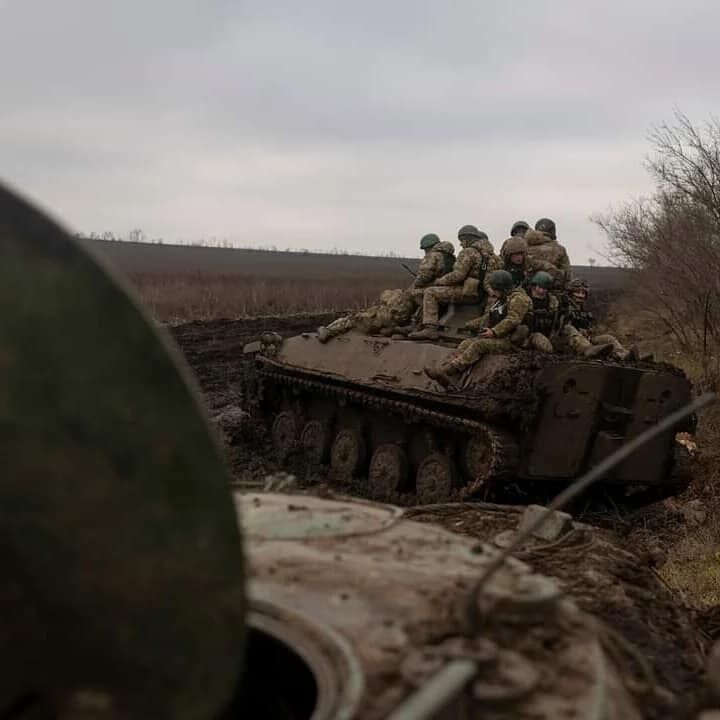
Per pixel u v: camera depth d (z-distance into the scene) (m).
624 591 4.75
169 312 41.62
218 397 22.70
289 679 3.25
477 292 14.47
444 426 12.96
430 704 2.36
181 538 2.29
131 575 2.27
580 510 13.13
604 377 11.97
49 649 2.29
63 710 2.31
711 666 3.45
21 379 2.11
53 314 2.10
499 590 3.30
